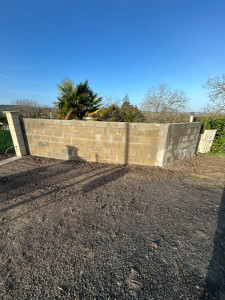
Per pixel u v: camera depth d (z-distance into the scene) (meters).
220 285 1.25
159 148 3.71
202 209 2.27
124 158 4.00
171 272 1.36
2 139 7.22
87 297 1.17
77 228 1.86
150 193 2.69
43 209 2.23
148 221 1.99
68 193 2.67
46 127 4.42
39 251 1.55
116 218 2.04
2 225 1.91
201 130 5.14
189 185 3.00
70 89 6.86
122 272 1.35
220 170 3.78
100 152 4.11
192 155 4.89
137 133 3.73
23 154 4.84
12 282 1.27
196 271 1.37
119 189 2.82
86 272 1.35
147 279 1.30
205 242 1.68
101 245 1.62
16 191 2.73
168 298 1.16
